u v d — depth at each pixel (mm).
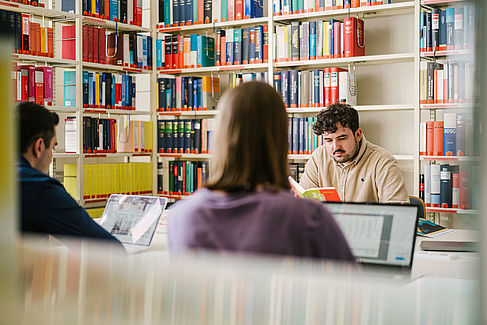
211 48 4449
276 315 146
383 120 3906
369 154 2857
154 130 4574
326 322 143
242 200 980
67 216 1646
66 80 4047
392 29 3836
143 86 4766
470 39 166
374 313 147
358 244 1447
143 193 4496
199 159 4672
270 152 1052
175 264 190
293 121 3898
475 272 155
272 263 191
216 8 4289
